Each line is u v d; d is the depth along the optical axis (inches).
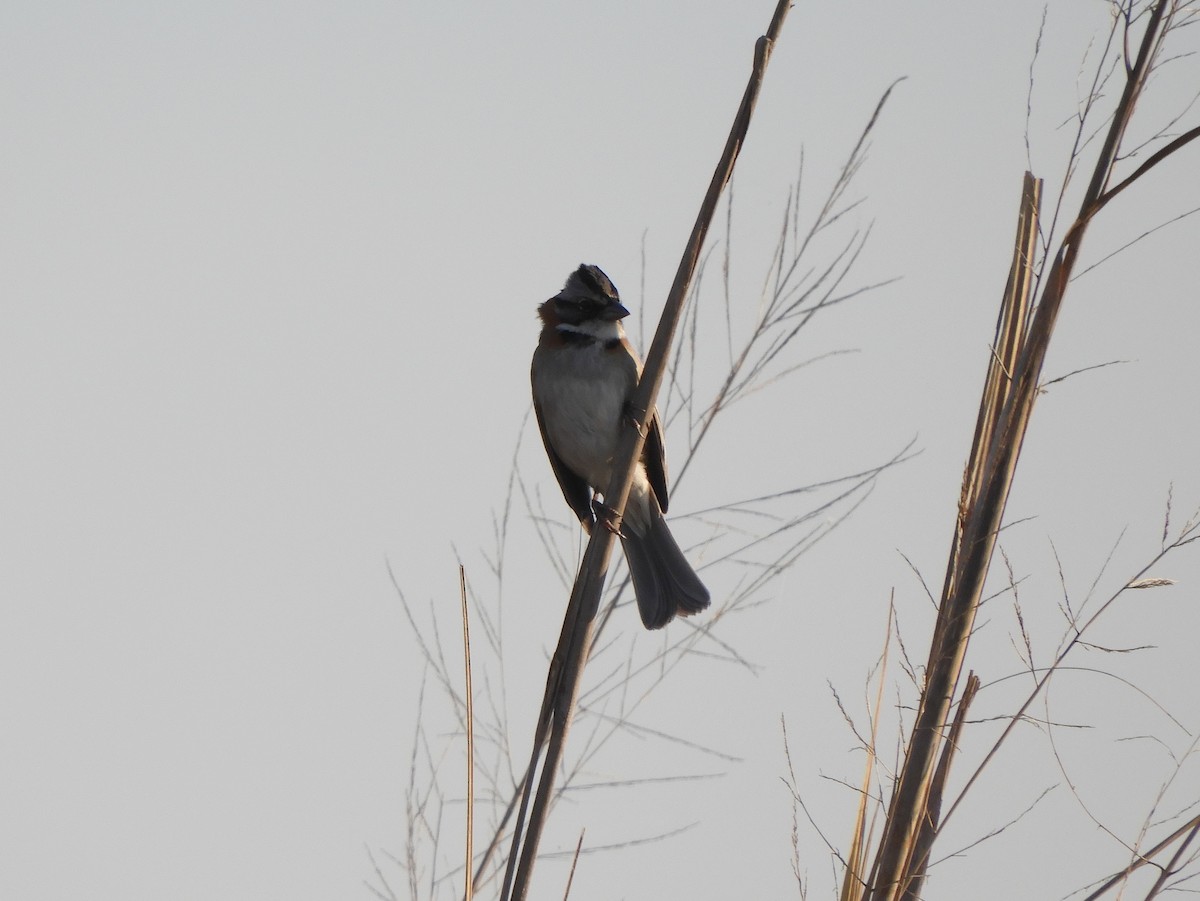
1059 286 295.3
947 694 287.1
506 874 290.5
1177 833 284.4
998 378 300.7
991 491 293.9
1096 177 296.0
